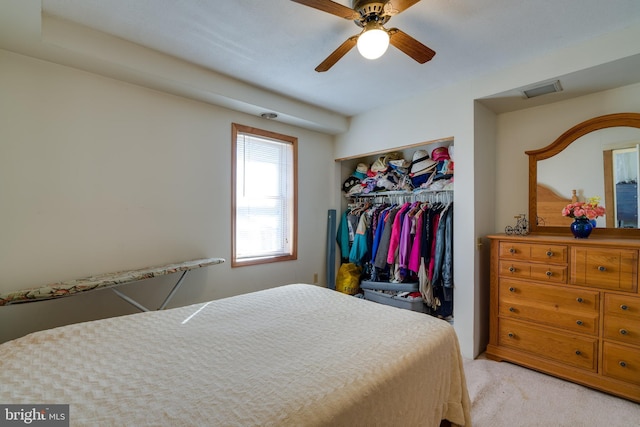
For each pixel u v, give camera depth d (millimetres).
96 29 1862
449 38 1943
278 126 3248
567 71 2045
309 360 1140
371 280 3371
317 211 3672
